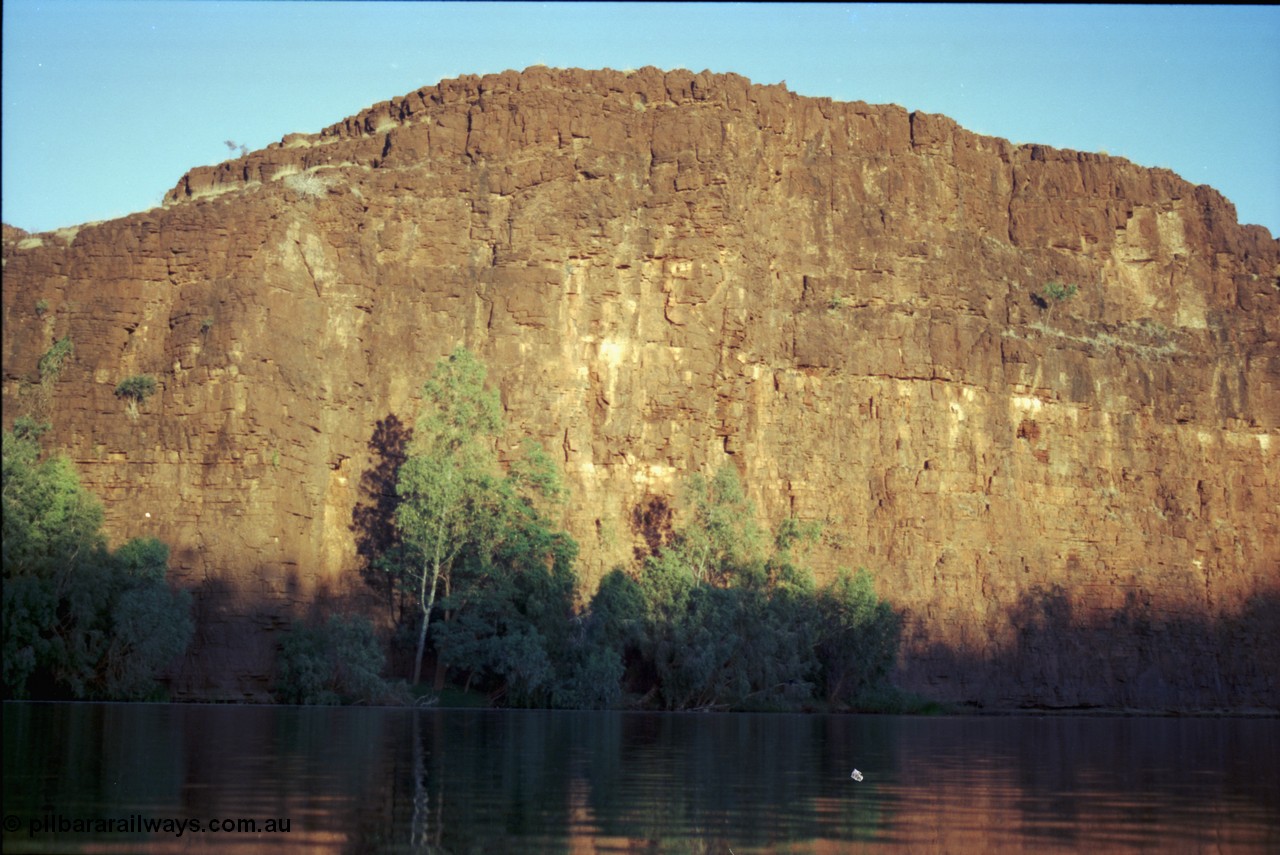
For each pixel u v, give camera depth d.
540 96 97.12
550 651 77.56
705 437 93.75
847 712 87.62
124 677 65.38
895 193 108.94
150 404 78.38
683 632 79.44
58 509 65.62
